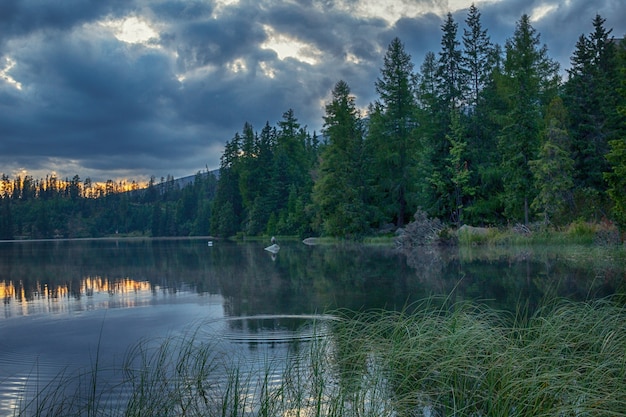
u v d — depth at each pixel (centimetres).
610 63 4200
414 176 5116
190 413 612
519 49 4819
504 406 549
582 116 3966
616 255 2300
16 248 6431
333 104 5722
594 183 3891
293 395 650
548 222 3497
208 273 2467
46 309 1518
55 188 19012
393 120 5350
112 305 1556
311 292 1700
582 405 524
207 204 12144
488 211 4491
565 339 727
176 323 1245
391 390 633
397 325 823
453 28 5006
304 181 8000
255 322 1220
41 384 779
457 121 4469
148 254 4331
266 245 5384
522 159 3862
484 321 834
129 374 809
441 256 2850
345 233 5134
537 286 1575
